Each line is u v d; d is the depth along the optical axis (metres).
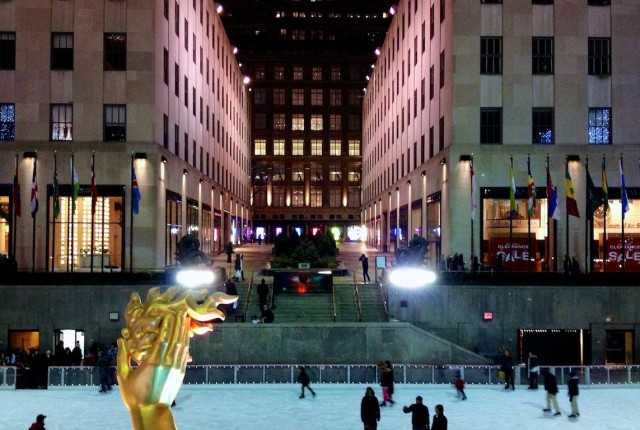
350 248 71.00
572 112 33.09
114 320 25.12
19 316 25.14
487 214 32.69
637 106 33.12
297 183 93.38
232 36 95.19
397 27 54.88
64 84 32.69
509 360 21.77
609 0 33.34
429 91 39.66
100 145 32.50
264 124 93.44
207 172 50.97
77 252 32.41
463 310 26.14
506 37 33.19
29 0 32.72
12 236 32.06
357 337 23.78
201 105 47.84
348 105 93.94
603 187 28.39
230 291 26.58
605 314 26.22
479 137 33.00
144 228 32.50
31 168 32.41
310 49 95.81
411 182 46.00
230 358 23.58
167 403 7.91
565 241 32.50
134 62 32.69
